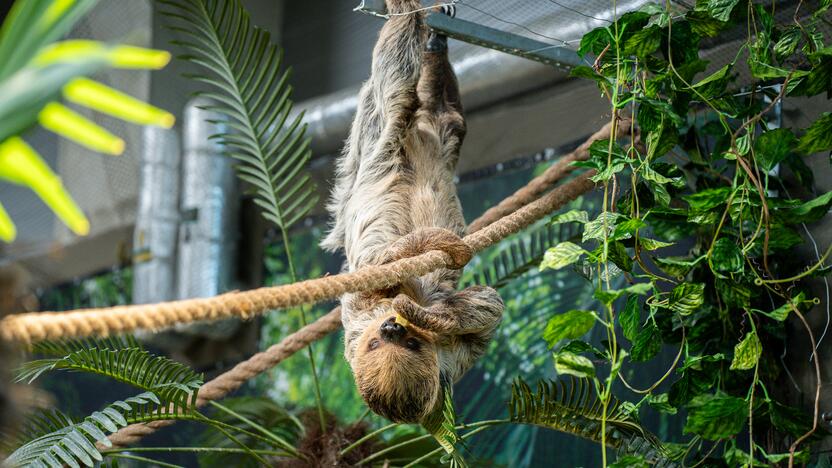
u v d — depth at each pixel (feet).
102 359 18.21
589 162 17.24
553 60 20.76
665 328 19.12
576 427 18.97
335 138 32.32
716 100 18.01
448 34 19.42
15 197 33.88
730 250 16.84
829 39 19.65
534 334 32.35
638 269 27.66
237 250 35.53
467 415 32.99
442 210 18.74
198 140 33.99
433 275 18.19
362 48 30.58
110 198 36.88
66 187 36.24
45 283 8.91
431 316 16.42
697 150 20.30
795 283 19.57
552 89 27.14
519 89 27.45
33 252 6.56
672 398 17.85
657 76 17.33
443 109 20.21
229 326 33.71
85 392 41.55
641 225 15.62
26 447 16.24
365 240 18.31
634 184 17.19
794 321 19.88
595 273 19.75
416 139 19.20
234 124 21.89
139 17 29.48
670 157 22.74
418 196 18.62
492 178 31.83
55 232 36.04
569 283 32.19
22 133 5.06
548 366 31.71
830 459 18.94
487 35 19.63
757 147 17.15
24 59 4.85
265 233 36.09
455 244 15.83
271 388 38.81
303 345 21.07
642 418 29.12
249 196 35.86
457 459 17.98
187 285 34.30
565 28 20.81
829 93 17.47
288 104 21.77
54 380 41.52
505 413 32.12
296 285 12.07
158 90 33.32
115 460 18.53
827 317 19.40
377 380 16.48
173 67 32.50
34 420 17.30
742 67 21.24
